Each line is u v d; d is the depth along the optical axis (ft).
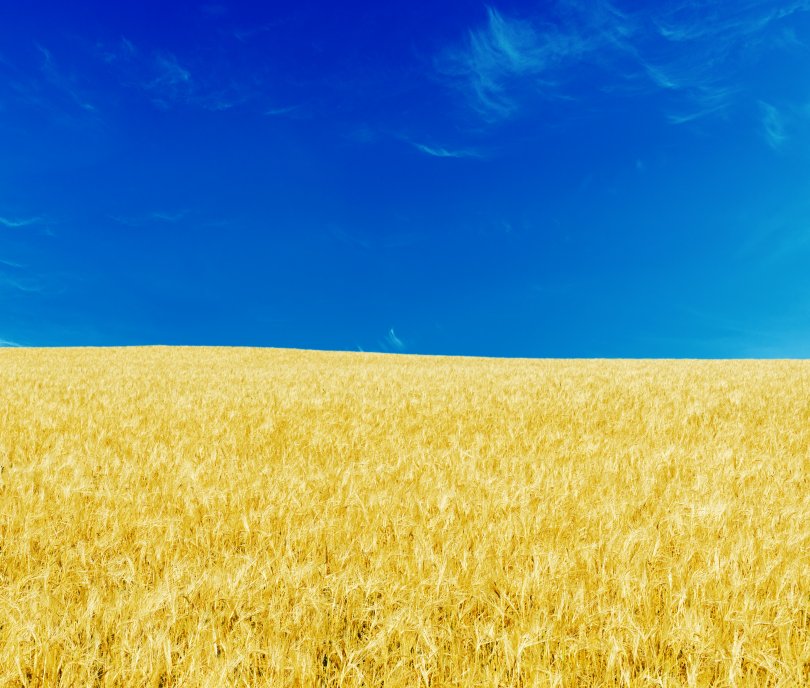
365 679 8.97
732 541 13.67
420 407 40.37
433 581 11.44
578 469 21.95
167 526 15.29
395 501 17.37
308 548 14.08
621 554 12.69
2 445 26.45
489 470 21.99
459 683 8.99
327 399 44.50
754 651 9.23
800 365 88.48
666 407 39.50
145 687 8.79
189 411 38.14
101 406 40.42
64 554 13.55
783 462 23.40
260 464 23.44
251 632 9.64
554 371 75.82
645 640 9.46
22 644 9.52
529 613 10.63
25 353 138.82
